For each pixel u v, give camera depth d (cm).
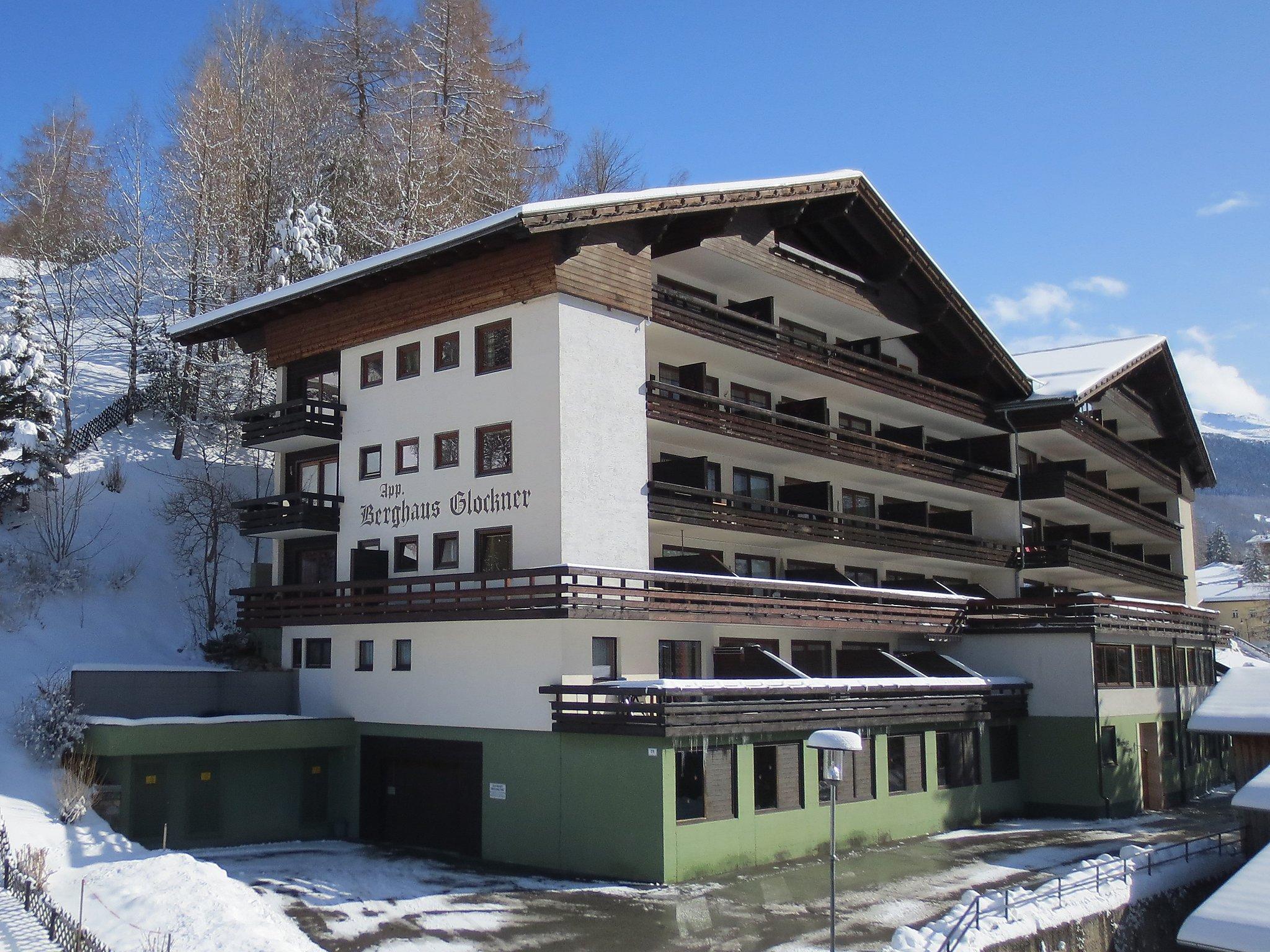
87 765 2559
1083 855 2789
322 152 5462
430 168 5225
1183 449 5759
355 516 3064
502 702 2644
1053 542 4741
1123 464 5028
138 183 4806
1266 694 3114
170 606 3728
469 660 2734
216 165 5050
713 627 3020
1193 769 4266
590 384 2688
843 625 3206
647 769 2353
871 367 3675
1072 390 4166
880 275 3759
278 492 3319
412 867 2520
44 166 5694
